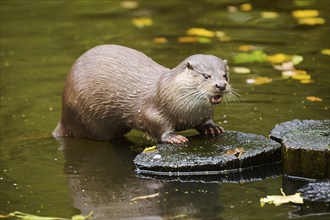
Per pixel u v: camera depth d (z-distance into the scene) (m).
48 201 9.47
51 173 10.44
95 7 18.91
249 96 12.77
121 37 16.41
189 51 15.25
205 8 18.48
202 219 8.72
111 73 11.34
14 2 19.36
